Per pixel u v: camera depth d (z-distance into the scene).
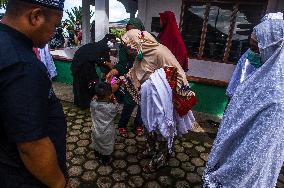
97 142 2.96
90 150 3.44
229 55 6.99
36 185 1.13
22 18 0.97
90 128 4.06
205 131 4.13
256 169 1.55
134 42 2.61
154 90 2.46
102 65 4.30
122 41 2.70
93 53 4.27
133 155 3.37
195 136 3.96
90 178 2.90
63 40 12.92
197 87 4.58
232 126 1.72
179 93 2.54
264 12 6.27
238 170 1.62
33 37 1.03
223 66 7.04
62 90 5.60
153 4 7.17
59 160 1.26
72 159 3.23
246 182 1.61
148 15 7.30
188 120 2.79
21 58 0.91
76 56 4.47
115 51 5.33
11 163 1.06
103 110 2.78
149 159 3.29
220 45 7.02
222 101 4.49
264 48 1.60
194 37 7.18
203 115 4.62
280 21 1.57
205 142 3.80
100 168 3.07
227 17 6.73
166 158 3.11
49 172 1.00
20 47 0.95
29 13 0.96
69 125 4.13
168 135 2.62
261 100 1.55
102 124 2.83
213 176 1.79
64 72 5.92
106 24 7.29
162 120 2.51
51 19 1.03
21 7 0.96
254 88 1.63
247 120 1.60
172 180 2.93
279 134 1.49
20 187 1.10
